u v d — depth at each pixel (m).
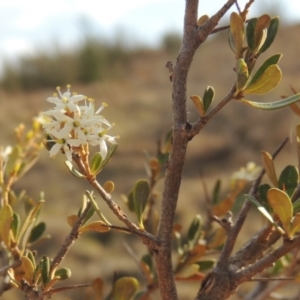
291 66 3.04
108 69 3.94
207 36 0.25
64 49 4.00
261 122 2.24
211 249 0.37
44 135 0.26
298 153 0.31
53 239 1.26
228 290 0.28
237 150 2.12
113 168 2.03
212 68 3.45
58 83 3.89
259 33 0.26
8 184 0.35
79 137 0.25
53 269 0.27
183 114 0.25
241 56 0.26
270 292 0.41
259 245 0.29
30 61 3.92
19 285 0.27
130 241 1.31
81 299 0.93
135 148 2.25
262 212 0.26
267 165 0.30
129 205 0.38
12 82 3.86
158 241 0.26
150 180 0.38
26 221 0.31
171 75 0.26
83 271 1.18
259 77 0.24
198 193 1.68
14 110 2.96
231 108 2.44
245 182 0.41
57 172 1.87
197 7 0.26
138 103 2.93
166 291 0.26
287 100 0.25
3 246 0.33
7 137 2.35
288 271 0.40
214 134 2.29
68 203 1.66
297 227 0.26
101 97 3.25
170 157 0.25
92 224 0.28
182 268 0.37
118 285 0.33
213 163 2.07
